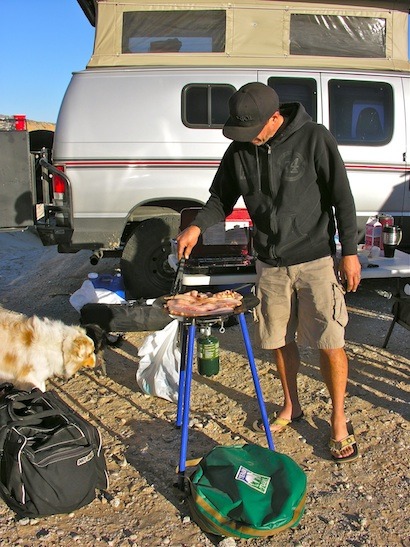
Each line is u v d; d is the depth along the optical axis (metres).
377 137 5.92
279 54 6.05
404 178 5.99
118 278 5.77
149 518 2.89
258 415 3.85
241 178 3.17
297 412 3.72
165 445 3.54
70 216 5.57
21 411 3.11
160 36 5.98
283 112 3.15
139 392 4.22
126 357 4.84
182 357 3.59
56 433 2.86
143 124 5.59
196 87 5.65
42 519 2.88
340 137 5.87
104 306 5.02
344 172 3.01
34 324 3.88
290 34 6.05
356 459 3.35
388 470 3.27
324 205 3.14
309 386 4.25
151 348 4.20
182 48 6.00
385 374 4.42
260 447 3.08
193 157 5.64
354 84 5.89
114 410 3.96
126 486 3.14
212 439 3.59
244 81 5.71
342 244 3.12
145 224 5.74
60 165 5.54
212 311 2.87
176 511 2.95
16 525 2.85
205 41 6.02
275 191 3.08
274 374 4.45
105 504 3.00
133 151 5.58
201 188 5.70
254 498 2.74
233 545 2.67
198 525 2.83
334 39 6.13
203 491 2.82
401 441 3.53
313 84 5.82
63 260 8.95
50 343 3.87
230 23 5.98
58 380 4.43
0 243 10.08
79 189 5.59
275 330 3.38
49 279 7.69
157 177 5.64
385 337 5.05
